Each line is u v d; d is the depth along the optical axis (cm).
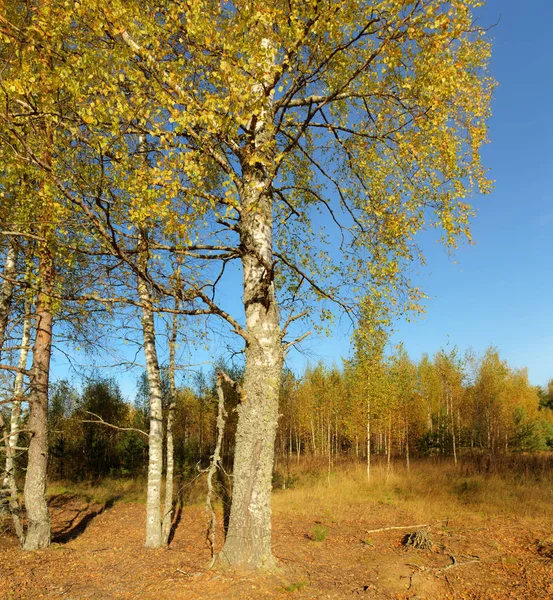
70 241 588
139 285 666
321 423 2870
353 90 727
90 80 444
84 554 696
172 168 462
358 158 752
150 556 677
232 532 563
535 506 1148
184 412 2036
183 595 490
